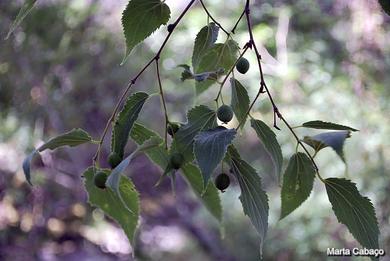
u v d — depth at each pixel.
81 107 5.79
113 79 5.75
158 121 6.11
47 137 5.82
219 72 1.13
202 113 1.02
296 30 5.33
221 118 1.01
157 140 1.00
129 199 1.20
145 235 8.03
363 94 4.71
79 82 5.62
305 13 5.18
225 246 7.11
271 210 5.38
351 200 1.02
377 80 4.75
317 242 4.93
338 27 5.21
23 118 5.64
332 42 5.17
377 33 4.58
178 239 7.89
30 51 5.34
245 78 4.87
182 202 7.89
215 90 4.95
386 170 4.56
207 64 1.26
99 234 7.35
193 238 7.68
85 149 6.69
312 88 4.89
